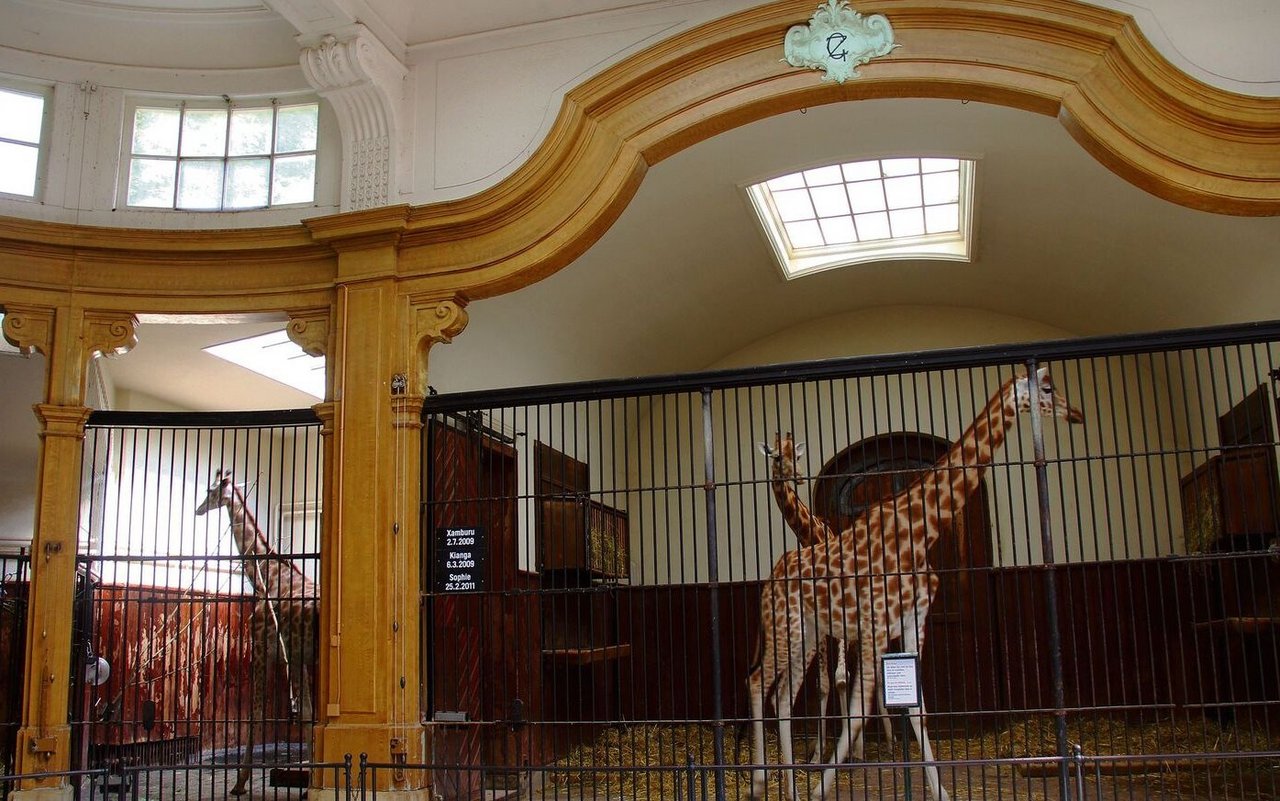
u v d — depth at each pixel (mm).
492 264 6500
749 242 8984
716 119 6352
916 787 6613
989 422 5906
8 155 6934
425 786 6016
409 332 6559
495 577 7594
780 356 10594
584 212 6426
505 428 8094
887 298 10211
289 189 7152
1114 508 9258
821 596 5945
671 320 9672
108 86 7184
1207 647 8555
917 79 6098
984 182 7918
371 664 6121
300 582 7301
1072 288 9141
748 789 6391
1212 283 7805
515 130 6711
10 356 8031
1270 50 5738
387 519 6289
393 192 6762
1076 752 4703
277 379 9461
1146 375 9430
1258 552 5172
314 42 6586
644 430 10602
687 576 10039
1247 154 5715
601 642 9102
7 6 6902
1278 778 6379
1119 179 7391
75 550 6516
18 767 6184
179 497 9703
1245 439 7668
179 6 6969
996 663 9062
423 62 6977
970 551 5848
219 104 7312
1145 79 5758
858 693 5625
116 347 6816
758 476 10148
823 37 6191
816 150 7488
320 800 6027
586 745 8516
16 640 6883
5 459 8930
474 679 7199
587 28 6715
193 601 6461
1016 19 5980
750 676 5875
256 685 6965
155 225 7047
